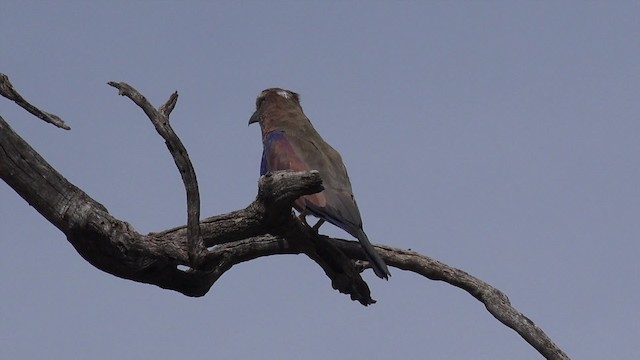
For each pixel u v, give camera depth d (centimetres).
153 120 1095
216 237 1220
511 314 1393
